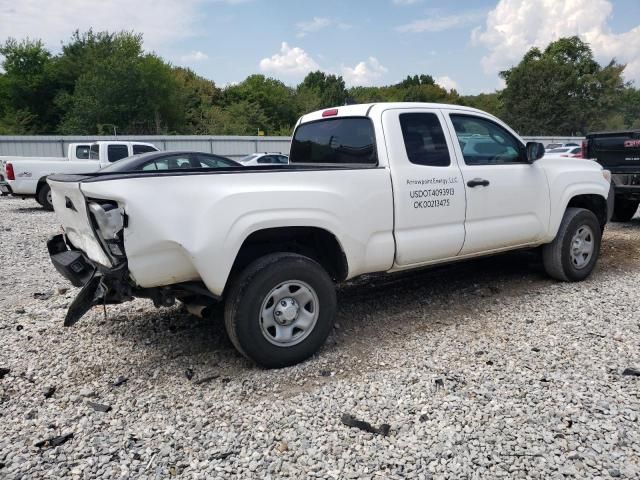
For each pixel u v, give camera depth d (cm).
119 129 4716
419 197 434
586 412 301
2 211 1405
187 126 5394
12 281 627
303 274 369
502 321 455
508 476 249
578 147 2823
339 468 258
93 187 319
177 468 260
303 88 7862
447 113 474
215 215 331
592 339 409
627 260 687
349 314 483
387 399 322
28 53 5081
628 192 879
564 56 6225
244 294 348
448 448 271
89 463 264
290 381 351
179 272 333
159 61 4922
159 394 337
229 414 310
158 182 322
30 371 372
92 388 345
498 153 511
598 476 247
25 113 4894
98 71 4672
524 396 321
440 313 481
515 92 6075
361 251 403
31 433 293
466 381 343
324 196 377
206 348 411
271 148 3294
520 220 512
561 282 573
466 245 471
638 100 7238
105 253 340
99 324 467
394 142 429
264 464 262
